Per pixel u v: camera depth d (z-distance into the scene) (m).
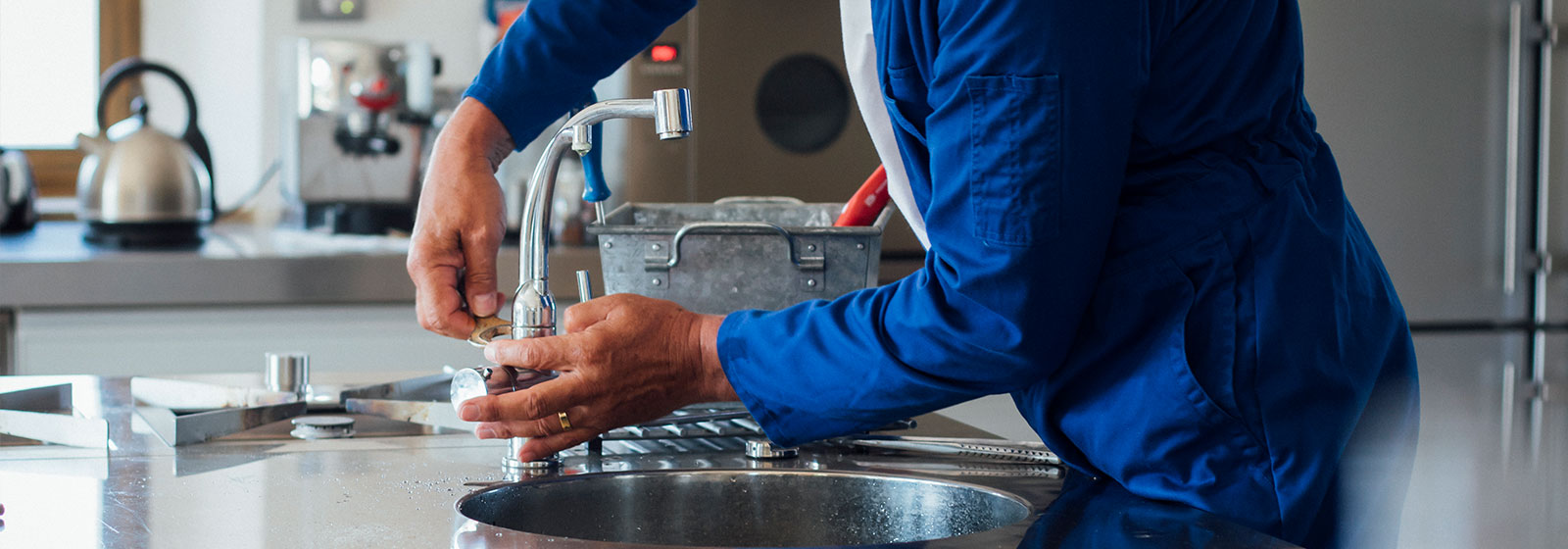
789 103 2.38
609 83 2.35
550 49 1.00
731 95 2.35
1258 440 0.73
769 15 2.35
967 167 0.68
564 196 2.31
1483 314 2.37
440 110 2.61
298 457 0.90
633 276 0.96
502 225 0.97
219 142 2.70
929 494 0.83
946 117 0.69
